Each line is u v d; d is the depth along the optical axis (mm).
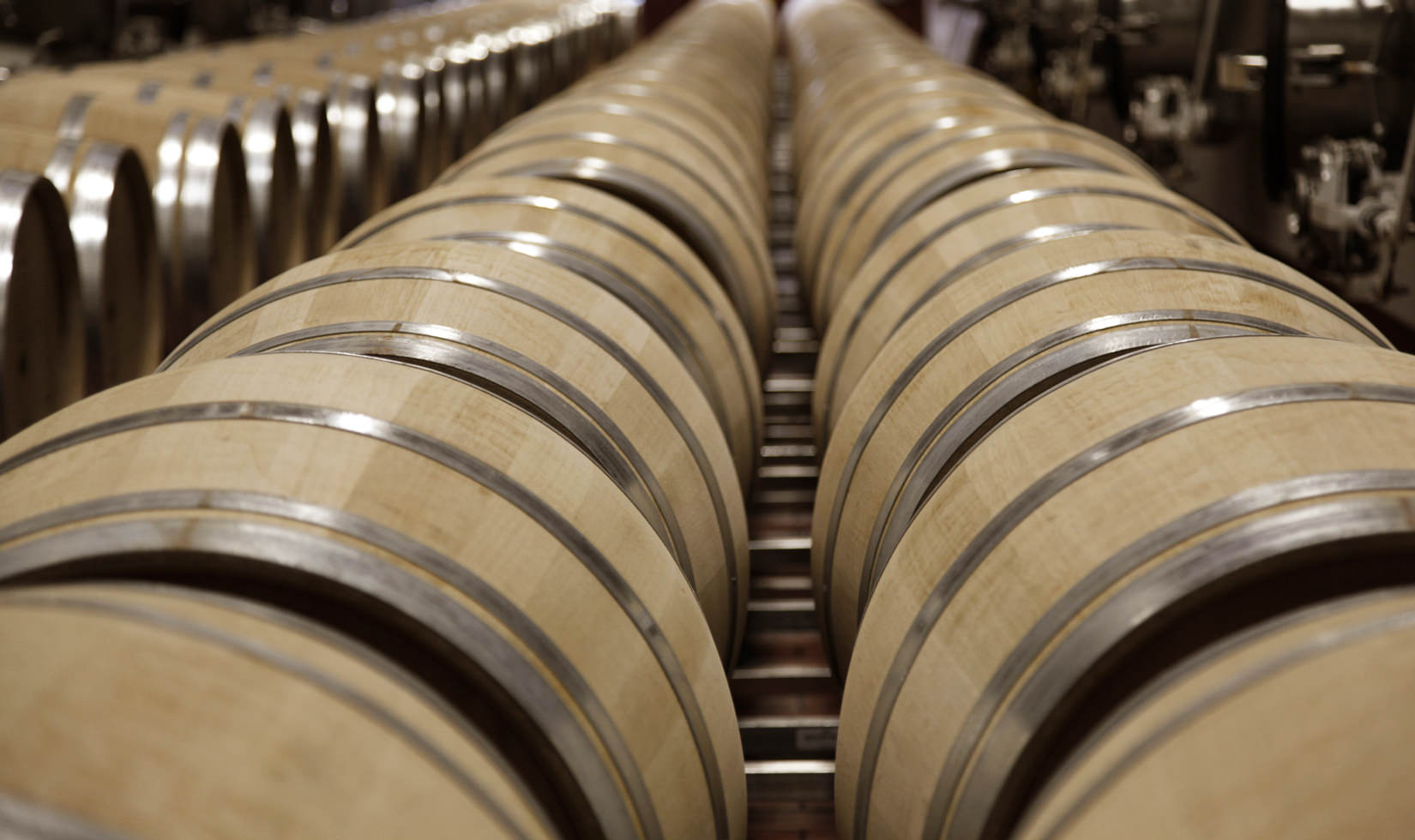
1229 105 6797
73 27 9477
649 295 3229
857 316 3611
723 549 2799
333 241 6727
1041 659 1726
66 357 3887
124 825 1138
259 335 2379
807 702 3391
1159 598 1620
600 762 1740
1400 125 4887
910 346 2742
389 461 1742
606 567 1896
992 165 3996
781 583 4047
